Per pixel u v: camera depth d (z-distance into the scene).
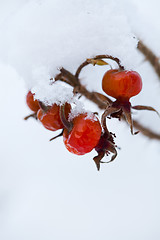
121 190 0.47
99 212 0.47
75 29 0.26
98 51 0.26
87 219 0.47
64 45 0.26
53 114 0.26
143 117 0.35
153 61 0.30
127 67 0.26
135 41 0.26
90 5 0.26
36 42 0.26
